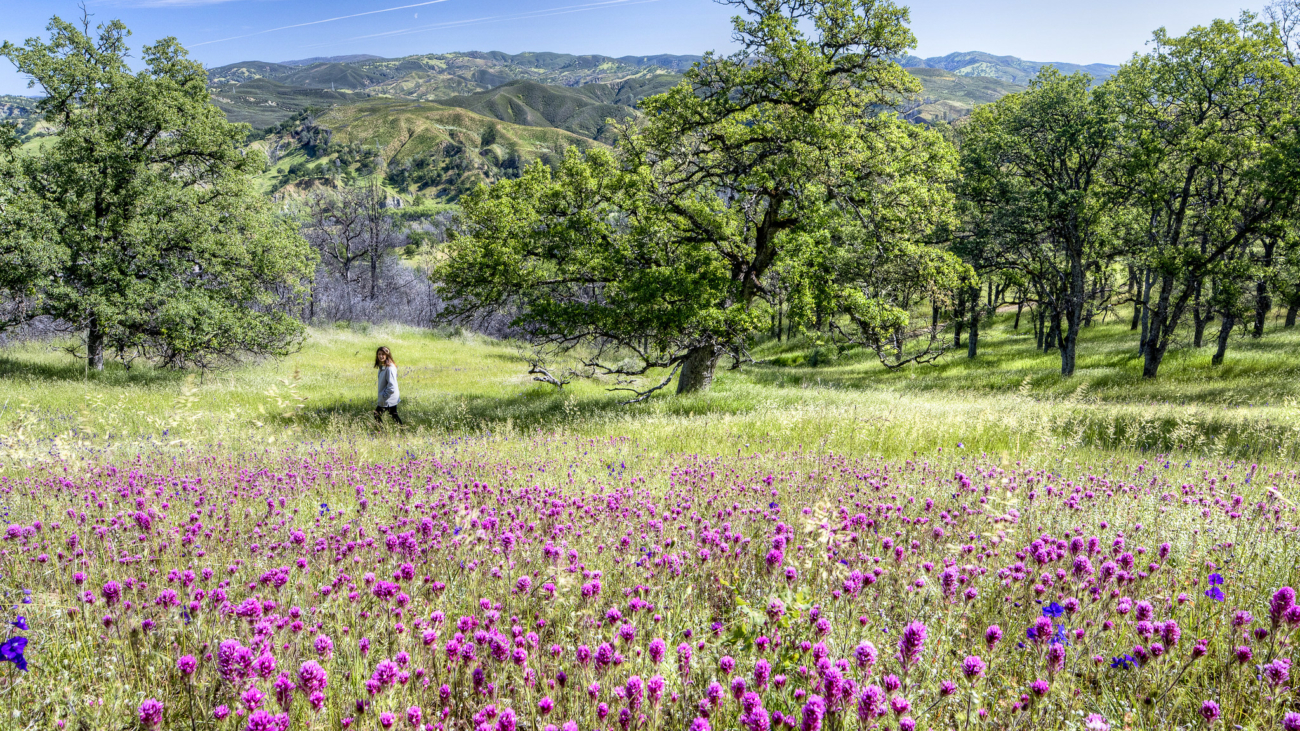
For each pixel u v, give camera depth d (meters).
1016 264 29.73
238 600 3.21
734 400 16.75
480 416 16.94
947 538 4.02
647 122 18.81
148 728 2.06
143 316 20.72
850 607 2.83
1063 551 3.49
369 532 4.34
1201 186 26.39
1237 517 4.48
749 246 19.53
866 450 9.16
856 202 17.58
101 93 21.75
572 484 6.40
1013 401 14.36
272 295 25.61
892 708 2.07
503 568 3.47
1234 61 22.97
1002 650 2.74
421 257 72.75
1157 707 2.31
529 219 19.28
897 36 16.64
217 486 6.04
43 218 19.72
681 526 4.26
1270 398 17.16
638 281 17.03
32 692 2.33
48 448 7.66
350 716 2.22
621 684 2.39
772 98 17.59
